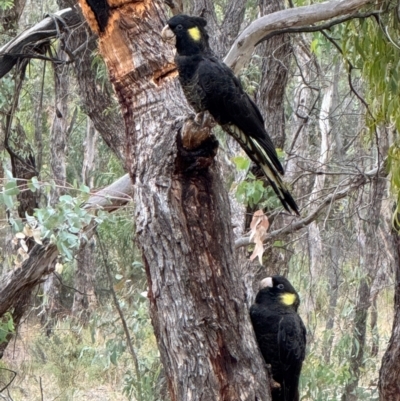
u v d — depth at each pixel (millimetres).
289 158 13297
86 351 17562
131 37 7453
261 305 8688
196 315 7188
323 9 9609
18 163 14922
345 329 16703
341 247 18875
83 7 7520
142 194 7234
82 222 8625
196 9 13758
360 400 16172
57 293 25688
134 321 15859
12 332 12375
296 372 8734
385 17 10164
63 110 23141
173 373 7285
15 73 13602
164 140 7137
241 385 7234
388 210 15516
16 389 19047
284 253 14539
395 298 12164
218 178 7246
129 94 7461
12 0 16250
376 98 10570
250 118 7578
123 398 19266
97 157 29406
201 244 7180
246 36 9680
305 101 20469
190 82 7430
